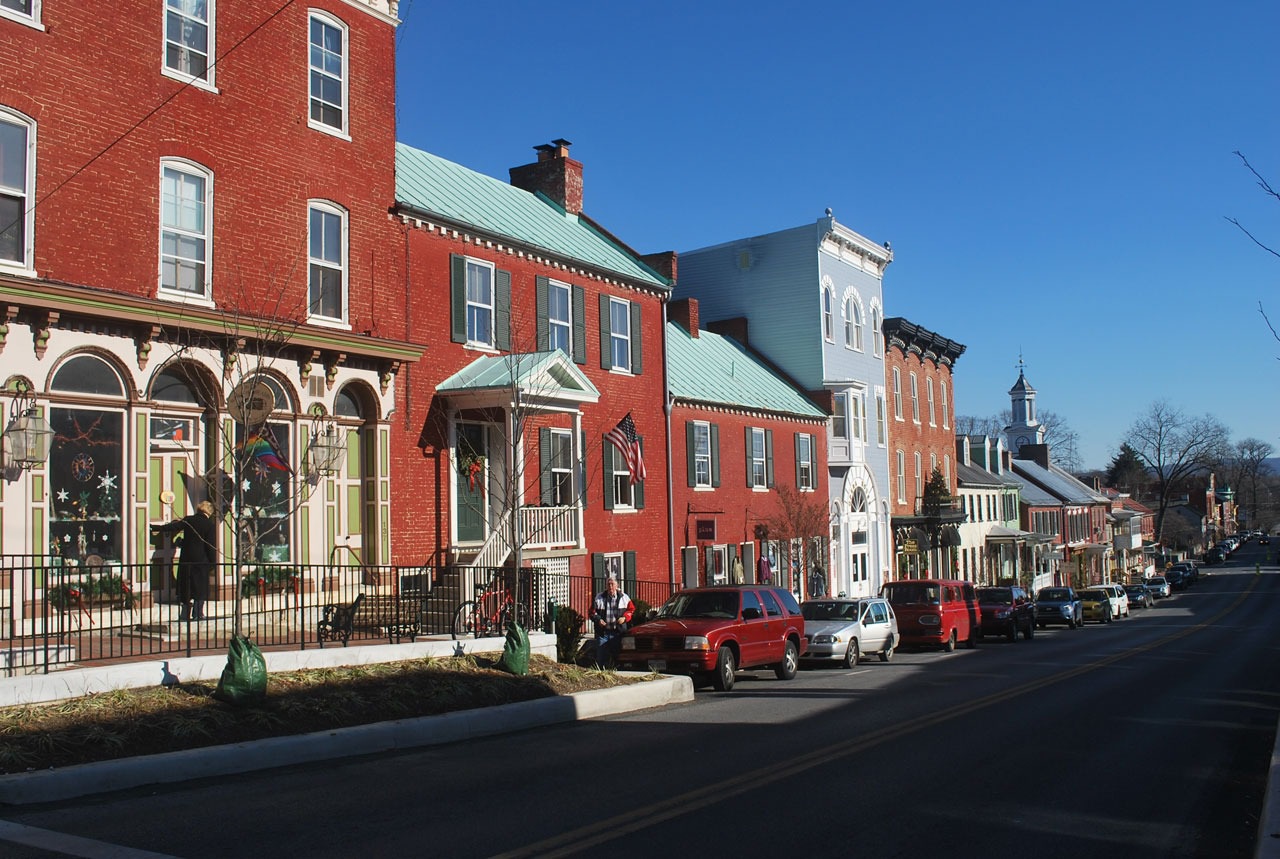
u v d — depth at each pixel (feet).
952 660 86.69
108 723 33.94
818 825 26.99
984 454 231.50
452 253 74.43
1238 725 47.19
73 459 49.39
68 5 50.78
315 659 46.73
